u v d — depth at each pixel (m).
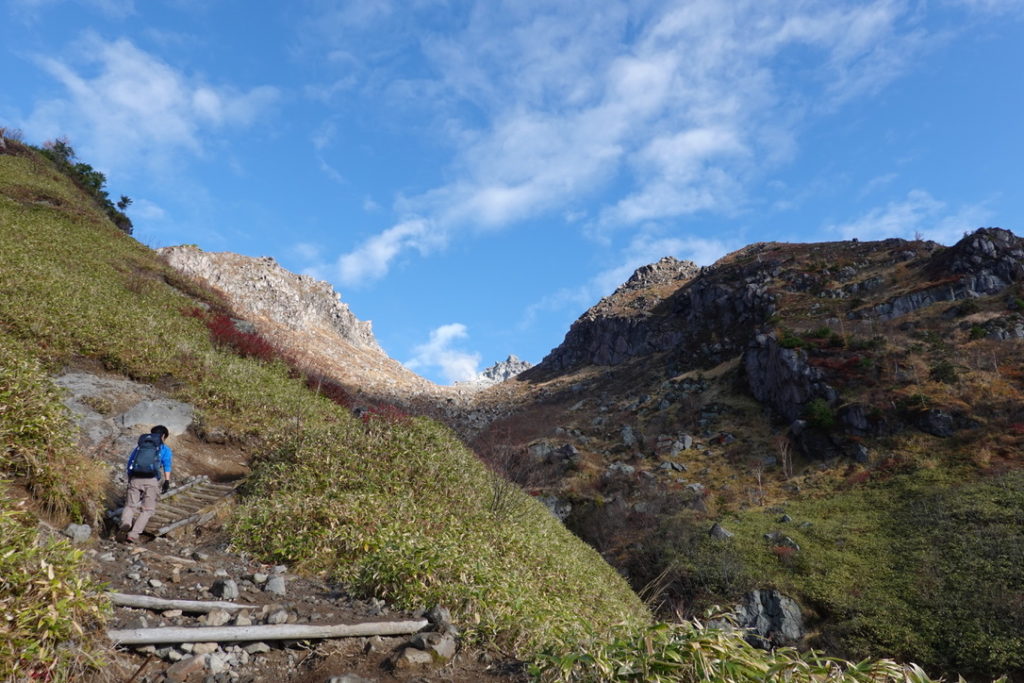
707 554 34.84
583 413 82.00
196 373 16.62
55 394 9.02
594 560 17.45
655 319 114.25
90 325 15.69
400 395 75.94
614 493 47.16
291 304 94.38
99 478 8.26
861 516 36.97
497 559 9.79
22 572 3.88
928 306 66.12
